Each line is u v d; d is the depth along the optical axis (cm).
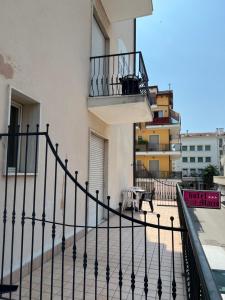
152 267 365
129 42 1044
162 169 2852
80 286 295
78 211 499
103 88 643
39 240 358
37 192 357
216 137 4622
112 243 479
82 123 534
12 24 311
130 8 690
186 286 276
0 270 280
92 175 627
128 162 1051
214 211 1346
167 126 2864
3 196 288
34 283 299
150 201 898
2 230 286
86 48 562
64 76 450
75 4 506
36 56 361
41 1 376
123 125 951
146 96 561
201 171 4456
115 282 310
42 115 373
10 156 339
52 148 255
